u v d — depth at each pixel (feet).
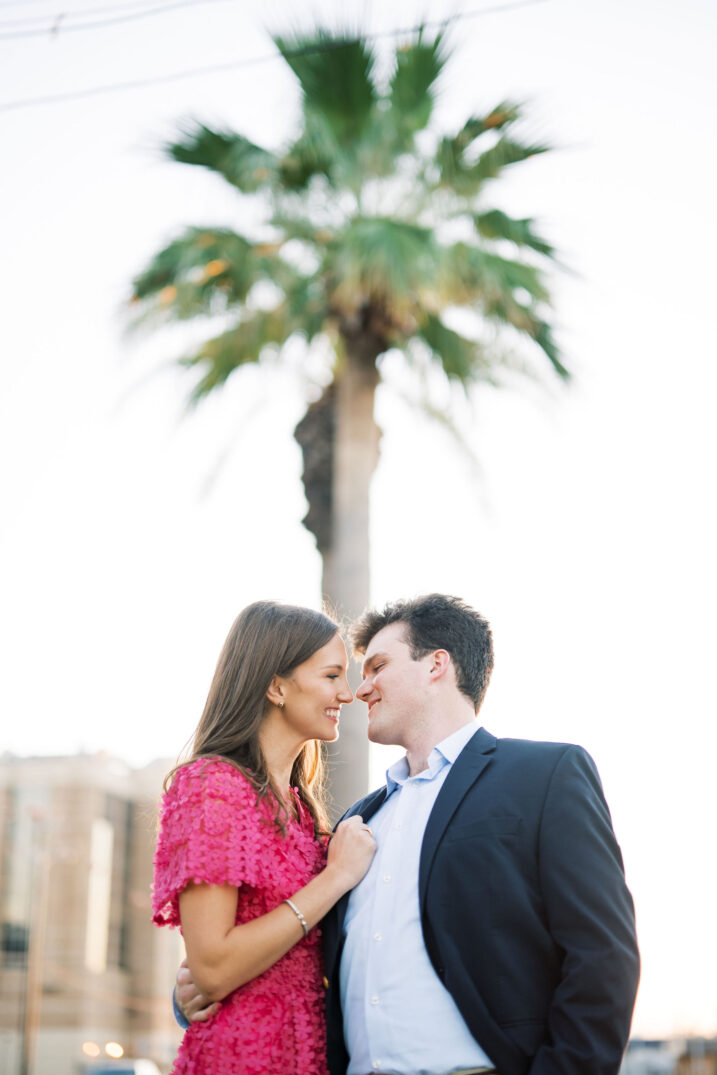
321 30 39.09
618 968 9.66
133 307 42.73
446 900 10.31
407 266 38.58
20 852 132.46
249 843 10.71
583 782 10.61
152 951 139.23
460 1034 9.99
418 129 40.86
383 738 11.87
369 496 41.86
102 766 136.05
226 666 11.91
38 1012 126.41
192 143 40.52
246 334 42.50
